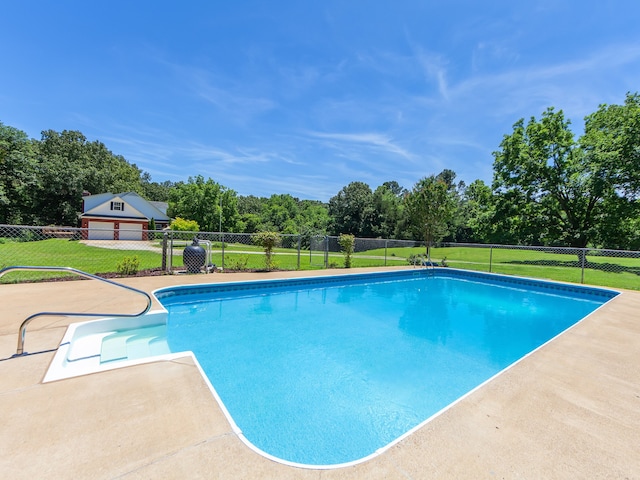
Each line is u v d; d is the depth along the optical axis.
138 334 4.34
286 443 2.50
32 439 1.71
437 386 3.52
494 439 1.89
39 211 29.69
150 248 18.50
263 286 8.07
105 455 1.61
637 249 16.94
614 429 2.04
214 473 1.52
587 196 17.56
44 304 4.76
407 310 7.12
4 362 2.69
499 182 20.38
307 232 37.19
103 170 38.34
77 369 2.64
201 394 2.28
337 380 3.60
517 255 19.11
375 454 1.73
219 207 35.28
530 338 5.30
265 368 3.85
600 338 4.09
